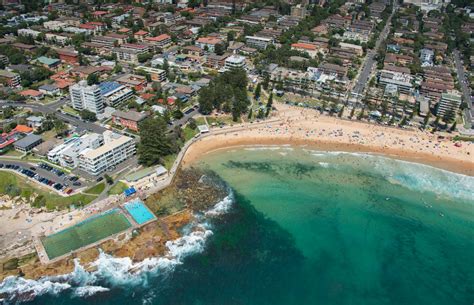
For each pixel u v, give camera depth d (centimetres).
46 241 17438
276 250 17788
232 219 19438
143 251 17150
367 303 15612
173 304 14938
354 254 17912
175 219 19212
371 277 16838
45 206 19388
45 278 15800
